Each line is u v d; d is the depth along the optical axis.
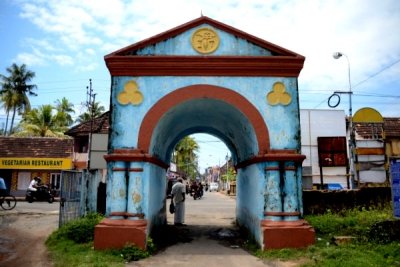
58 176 25.95
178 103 8.53
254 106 8.57
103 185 12.66
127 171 8.22
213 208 20.11
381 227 8.14
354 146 13.23
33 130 33.25
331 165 14.83
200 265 6.98
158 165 9.88
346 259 6.64
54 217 13.71
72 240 8.70
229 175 45.16
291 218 8.13
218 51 8.79
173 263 7.14
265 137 8.46
